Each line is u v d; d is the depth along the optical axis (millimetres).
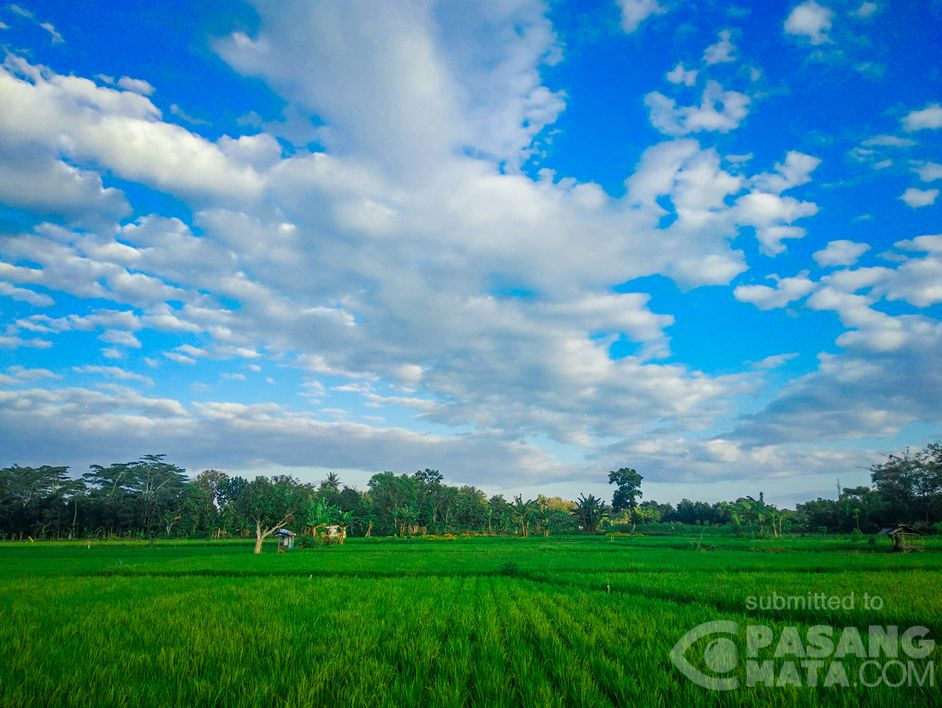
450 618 15281
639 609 16391
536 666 9867
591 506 114625
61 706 7953
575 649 11125
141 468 110312
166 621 14461
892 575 25656
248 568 32625
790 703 7609
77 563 39469
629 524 123375
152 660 10406
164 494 107938
